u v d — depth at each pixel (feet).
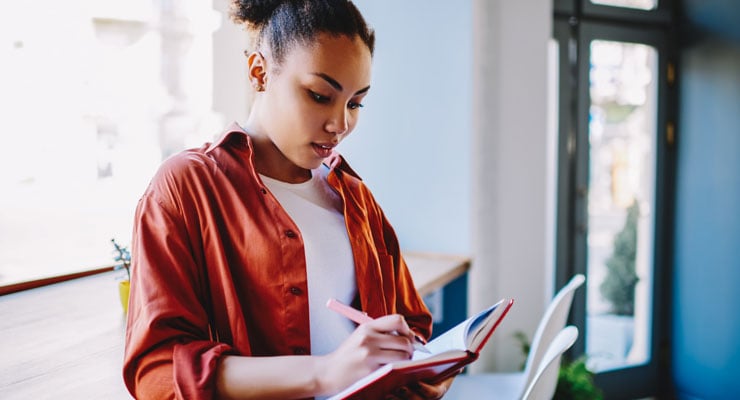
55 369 3.37
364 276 2.77
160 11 6.30
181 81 6.53
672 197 10.20
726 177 9.33
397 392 2.39
